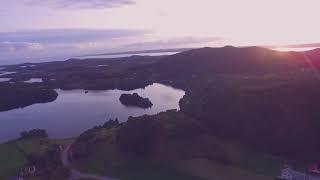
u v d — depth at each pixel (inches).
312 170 4424.2
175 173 4498.0
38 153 5113.2
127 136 5201.8
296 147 5083.7
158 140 5216.5
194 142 5270.7
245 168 4586.6
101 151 5196.9
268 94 5900.6
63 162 4940.9
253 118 5639.8
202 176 4375.0
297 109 5506.9
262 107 5703.7
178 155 4955.7
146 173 4532.5
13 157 5128.0
